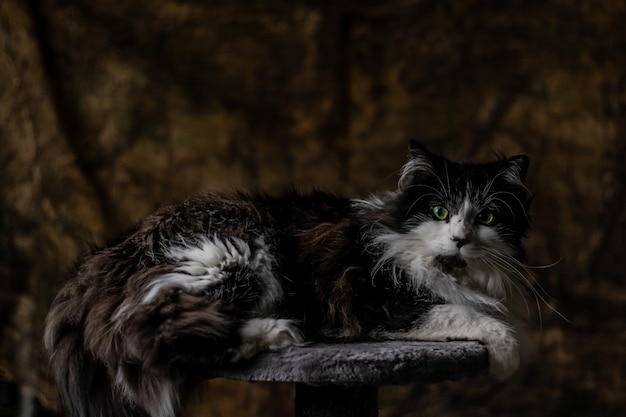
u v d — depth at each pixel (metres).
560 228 5.45
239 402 5.47
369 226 3.02
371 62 5.75
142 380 2.58
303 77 5.70
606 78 5.45
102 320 2.60
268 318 2.63
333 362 2.34
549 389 5.28
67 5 5.37
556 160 5.50
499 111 5.60
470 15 5.64
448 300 2.90
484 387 5.34
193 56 5.59
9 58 5.17
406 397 5.39
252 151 5.65
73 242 5.11
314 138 5.72
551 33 5.54
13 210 5.02
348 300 2.86
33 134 5.14
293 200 3.19
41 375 4.77
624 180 5.39
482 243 2.88
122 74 5.47
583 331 5.33
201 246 2.71
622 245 5.38
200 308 2.48
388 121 5.73
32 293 4.92
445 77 5.70
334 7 5.68
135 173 5.46
